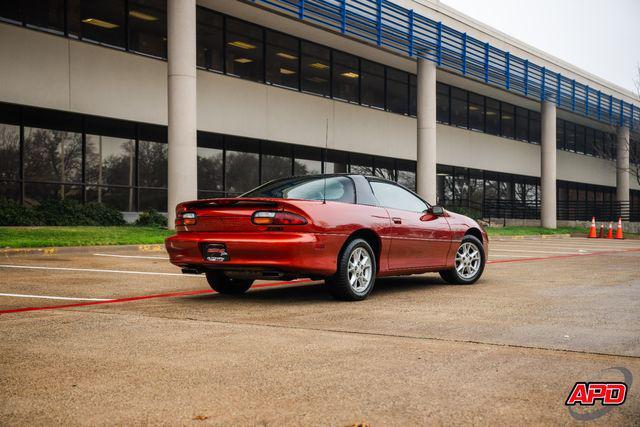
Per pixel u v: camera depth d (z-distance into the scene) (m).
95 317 6.50
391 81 31.34
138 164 22.11
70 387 4.05
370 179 8.60
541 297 8.20
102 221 20.25
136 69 21.20
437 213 9.05
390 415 3.53
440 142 33.38
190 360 4.72
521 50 33.69
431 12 27.70
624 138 43.78
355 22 23.98
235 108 24.09
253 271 7.39
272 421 3.44
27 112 19.48
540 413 3.56
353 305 7.45
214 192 24.11
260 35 25.27
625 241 27.06
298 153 27.16
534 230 31.95
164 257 13.23
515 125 39.66
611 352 5.00
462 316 6.67
